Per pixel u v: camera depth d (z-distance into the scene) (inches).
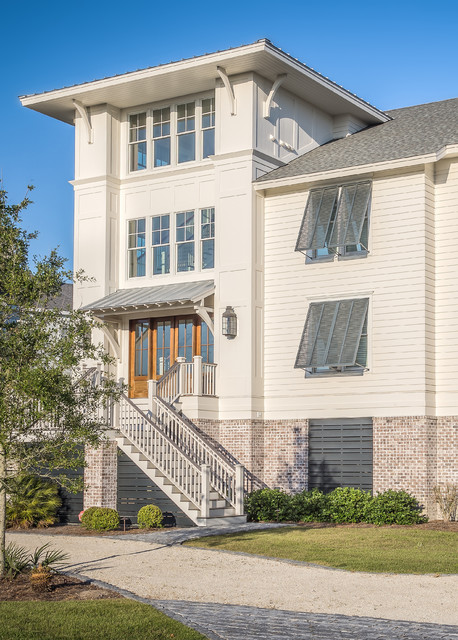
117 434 963.3
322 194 1026.1
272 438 1037.2
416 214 964.6
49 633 472.7
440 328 962.1
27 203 621.9
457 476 933.8
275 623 497.7
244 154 1058.7
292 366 1031.0
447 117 1099.9
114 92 1120.2
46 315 605.9
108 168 1160.2
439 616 507.5
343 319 987.9
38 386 571.2
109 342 1131.3
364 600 551.8
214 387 1052.5
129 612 515.2
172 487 919.0
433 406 951.6
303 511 933.2
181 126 1135.6
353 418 984.9
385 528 866.8
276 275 1054.4
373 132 1155.3
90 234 1161.4
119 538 805.2
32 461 624.1
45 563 605.3
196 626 490.9
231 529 858.8
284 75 1072.8
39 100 1152.8
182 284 1112.8
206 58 1035.3
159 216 1144.2
